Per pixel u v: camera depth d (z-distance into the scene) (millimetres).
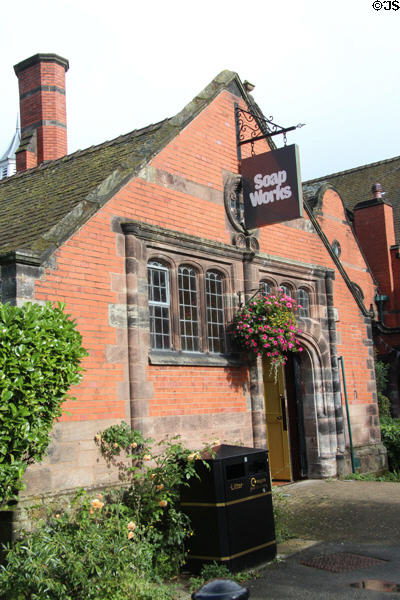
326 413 13172
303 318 13117
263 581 6707
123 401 8812
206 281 10883
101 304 8711
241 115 12102
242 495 7242
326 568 7020
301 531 8703
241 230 11594
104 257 8875
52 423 6691
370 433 14938
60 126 14477
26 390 6004
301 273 13148
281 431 12883
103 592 5711
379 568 6902
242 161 11789
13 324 6059
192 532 7113
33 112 14586
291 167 11047
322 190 17812
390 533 8320
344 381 14141
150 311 9656
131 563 6109
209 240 10695
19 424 5902
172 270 10094
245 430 10930
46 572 5547
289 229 13148
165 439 9305
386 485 11906
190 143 10805
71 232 8438
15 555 5797
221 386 10578
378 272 20391
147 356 9211
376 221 20609
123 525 6410
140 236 9398
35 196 10547
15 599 5473
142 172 9758
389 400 19266
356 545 7855
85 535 6004
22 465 5973
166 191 10148
